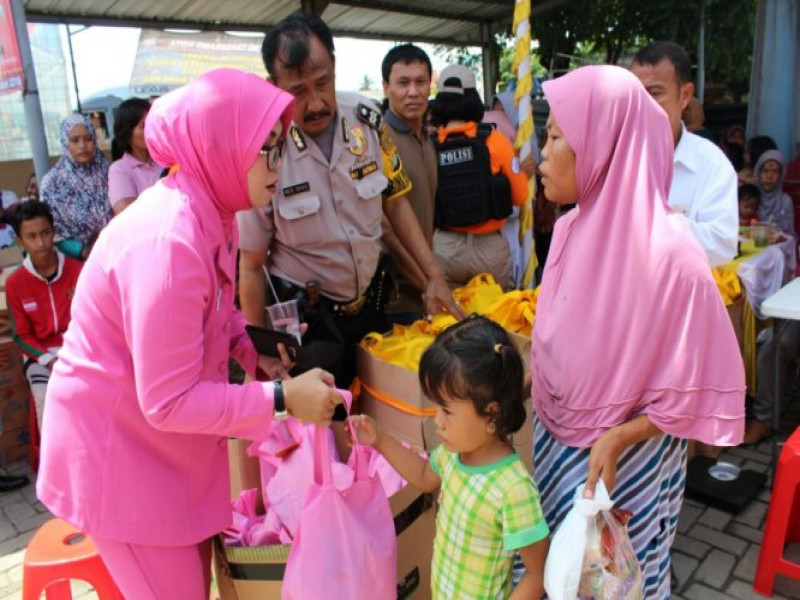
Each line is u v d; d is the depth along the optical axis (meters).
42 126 3.76
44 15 5.02
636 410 1.33
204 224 1.28
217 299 1.34
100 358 1.30
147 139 1.33
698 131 3.54
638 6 8.53
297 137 1.92
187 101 1.27
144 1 5.14
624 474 1.39
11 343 3.35
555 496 1.47
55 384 1.36
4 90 3.94
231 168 1.28
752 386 3.12
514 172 3.19
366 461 1.63
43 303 3.22
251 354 1.76
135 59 9.56
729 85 9.59
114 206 3.57
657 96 2.11
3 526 2.88
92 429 1.31
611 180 1.30
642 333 1.27
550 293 1.49
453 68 3.31
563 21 9.05
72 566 1.79
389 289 2.26
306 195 1.93
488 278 2.71
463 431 1.30
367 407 2.13
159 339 1.15
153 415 1.19
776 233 3.52
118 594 1.82
